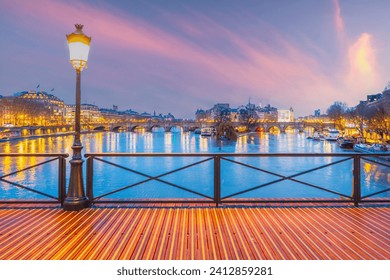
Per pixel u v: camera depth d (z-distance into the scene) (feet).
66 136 378.94
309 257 11.90
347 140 210.79
